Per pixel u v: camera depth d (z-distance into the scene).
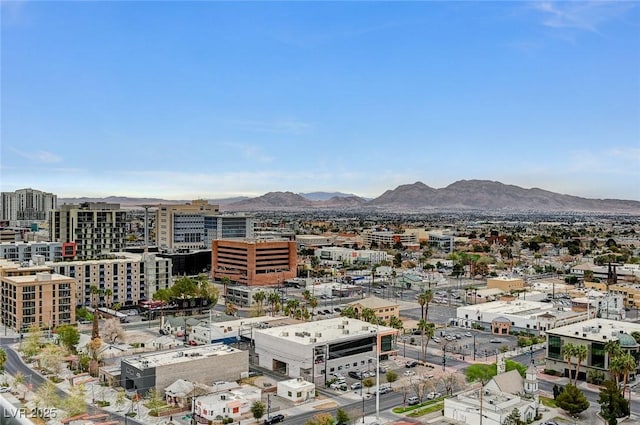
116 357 188.38
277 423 136.50
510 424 130.75
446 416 140.38
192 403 144.62
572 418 141.25
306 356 169.75
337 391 161.62
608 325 196.50
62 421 131.38
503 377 151.38
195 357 165.25
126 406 145.25
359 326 197.00
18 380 155.25
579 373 174.75
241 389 154.00
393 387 163.50
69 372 174.62
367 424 133.50
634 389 161.50
